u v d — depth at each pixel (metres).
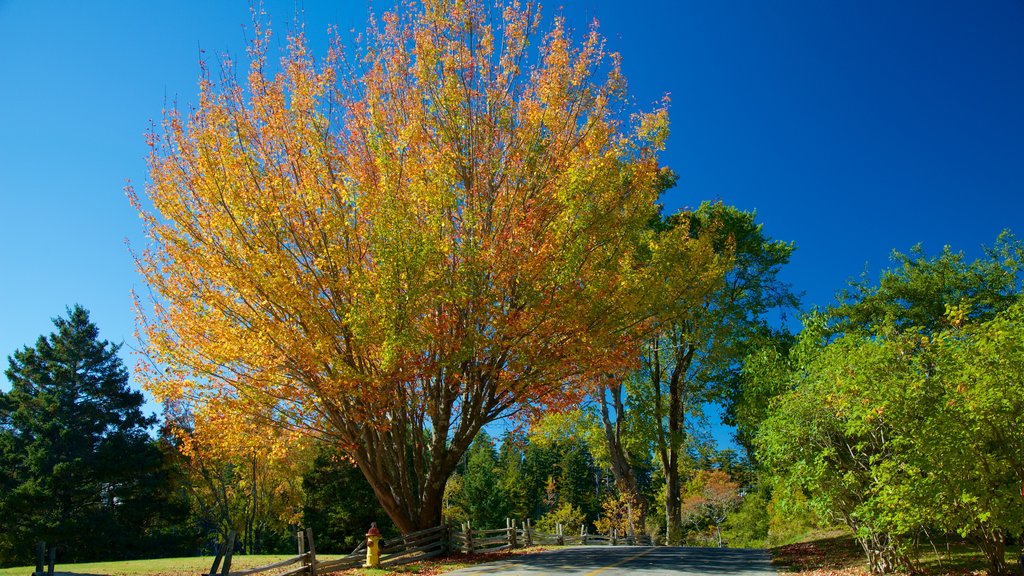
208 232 16.08
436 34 18.02
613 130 17.95
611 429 34.16
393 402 16.94
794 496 13.09
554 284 15.88
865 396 10.70
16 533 36.53
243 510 48.81
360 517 45.22
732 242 22.23
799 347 14.91
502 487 73.19
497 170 17.58
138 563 17.80
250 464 46.12
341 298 16.39
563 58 17.59
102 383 43.03
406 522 19.00
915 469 10.03
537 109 17.42
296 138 16.52
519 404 18.92
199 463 43.75
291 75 17.03
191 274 15.70
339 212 15.91
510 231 16.61
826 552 16.44
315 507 46.47
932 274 29.75
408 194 16.28
